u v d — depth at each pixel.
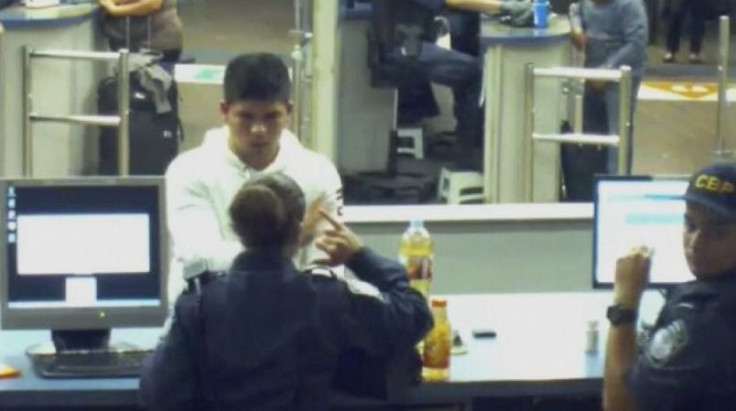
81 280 7.14
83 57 12.45
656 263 7.67
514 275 9.73
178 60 13.88
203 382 6.20
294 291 6.14
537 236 9.73
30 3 13.16
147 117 12.51
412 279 7.00
